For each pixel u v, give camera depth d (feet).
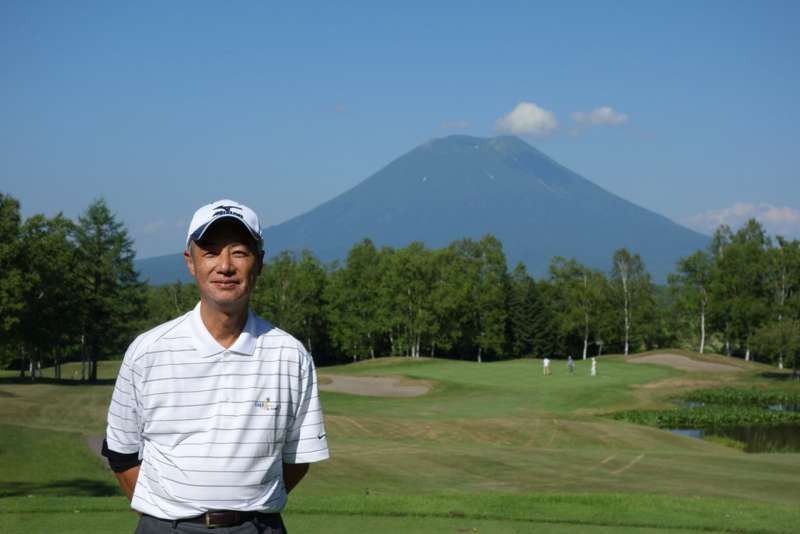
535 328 345.31
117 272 233.55
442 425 104.27
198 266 12.13
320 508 39.01
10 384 151.23
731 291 268.82
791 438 125.39
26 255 175.83
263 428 12.14
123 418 12.37
